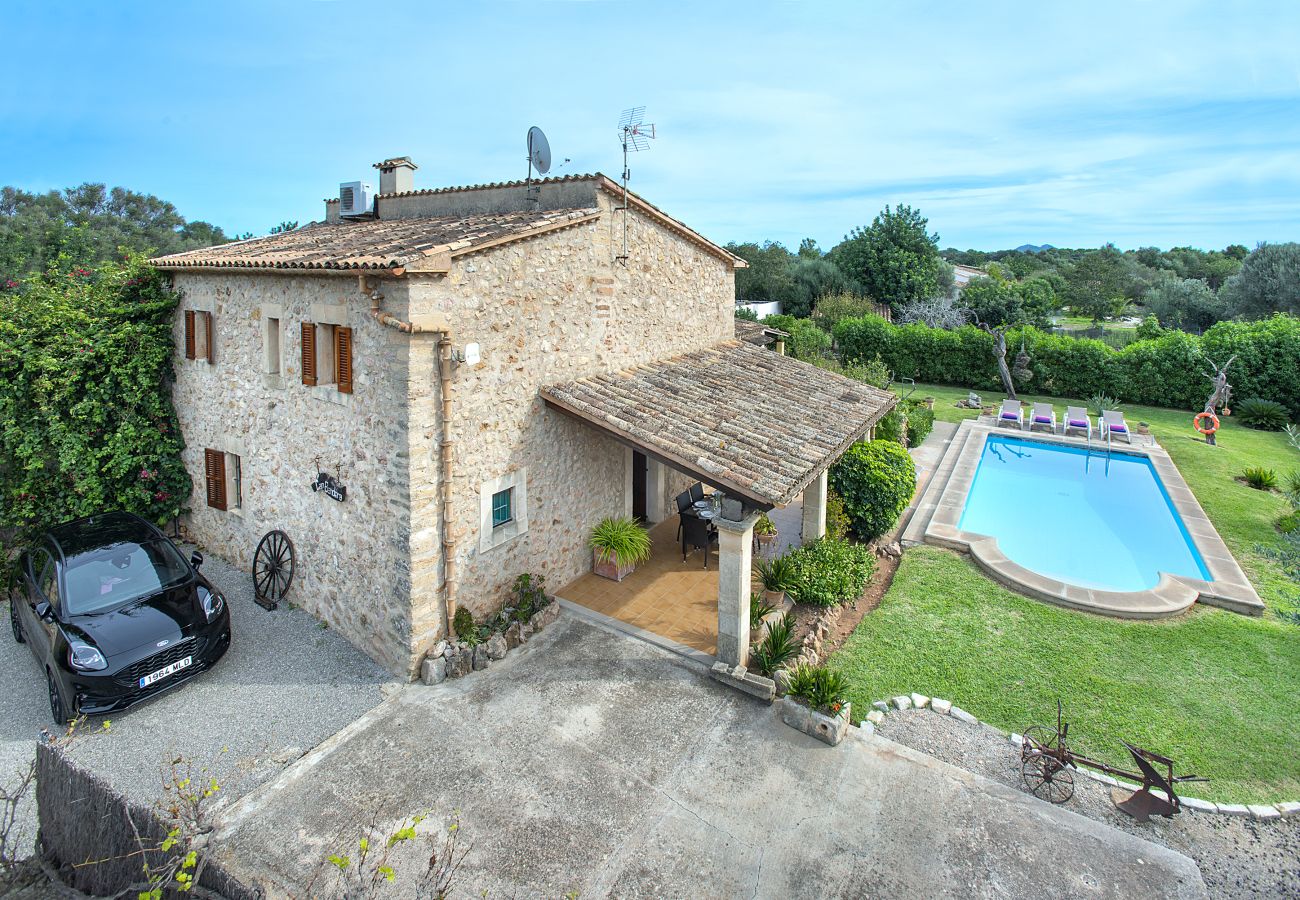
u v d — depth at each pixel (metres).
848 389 14.57
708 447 9.61
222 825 6.63
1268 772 7.82
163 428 12.47
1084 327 52.41
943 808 7.11
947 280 52.91
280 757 7.61
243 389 10.92
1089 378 28.62
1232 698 9.13
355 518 9.31
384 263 7.93
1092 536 15.88
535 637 10.04
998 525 16.61
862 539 14.30
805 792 7.27
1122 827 7.06
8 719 8.31
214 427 11.73
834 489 14.28
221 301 11.09
